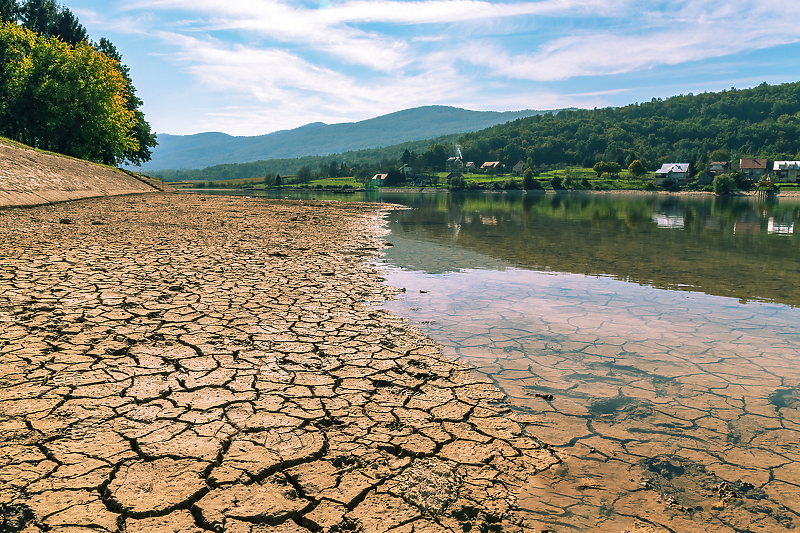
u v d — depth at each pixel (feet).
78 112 124.06
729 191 283.79
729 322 22.95
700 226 75.05
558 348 19.10
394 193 323.98
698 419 13.42
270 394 13.80
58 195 71.77
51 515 8.37
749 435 12.57
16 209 56.44
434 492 9.82
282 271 31.48
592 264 38.58
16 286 23.26
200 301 22.99
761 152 495.82
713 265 38.40
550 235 60.64
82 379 13.88
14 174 66.13
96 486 9.23
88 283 24.77
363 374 15.74
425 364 16.96
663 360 17.95
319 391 14.25
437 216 94.48
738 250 47.11
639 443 12.13
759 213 113.39
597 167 409.08
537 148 570.46
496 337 20.26
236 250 38.58
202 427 11.71
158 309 21.24
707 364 17.60
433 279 31.99
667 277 33.55
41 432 10.96
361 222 74.74
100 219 54.08
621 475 10.75
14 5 156.04
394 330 20.58
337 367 16.20
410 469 10.60
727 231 66.69
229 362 15.90
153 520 8.44
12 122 124.88
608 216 99.35
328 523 8.70
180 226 52.70
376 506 9.29
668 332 21.36
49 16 163.84
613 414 13.65
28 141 135.13
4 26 130.93
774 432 12.73
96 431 11.20
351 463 10.66
